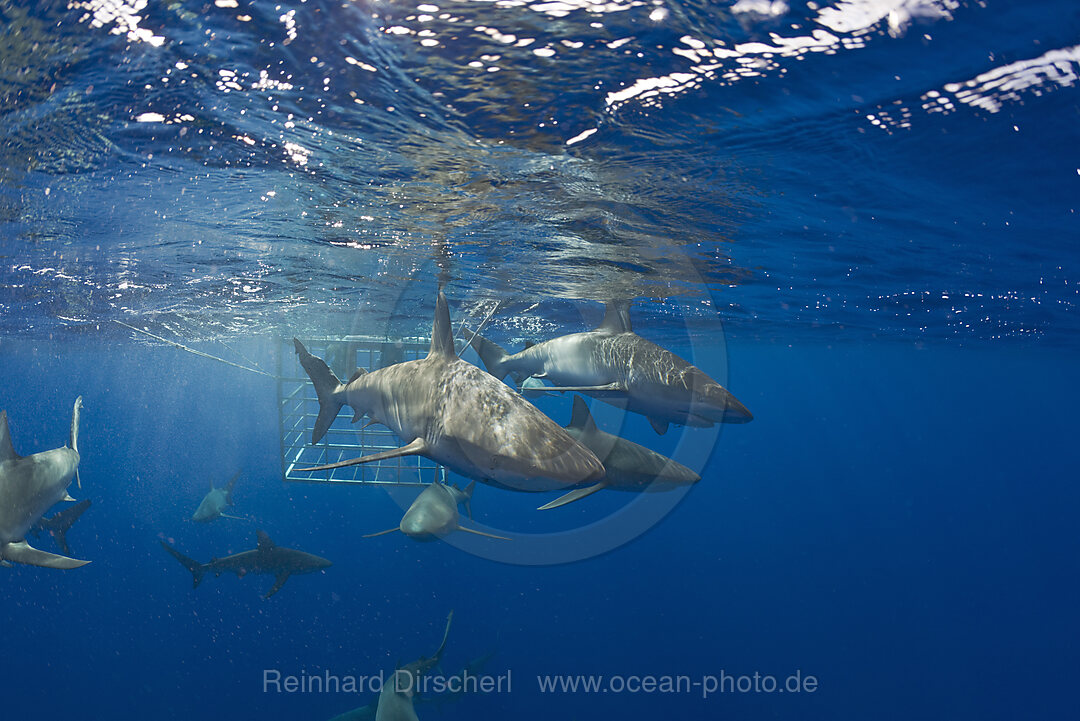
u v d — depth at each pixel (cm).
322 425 526
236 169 655
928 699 2366
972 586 4725
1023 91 479
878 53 426
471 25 390
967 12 383
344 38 408
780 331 2248
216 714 1780
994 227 849
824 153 598
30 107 506
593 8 373
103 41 412
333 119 533
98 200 754
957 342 2544
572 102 494
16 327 2030
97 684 1986
